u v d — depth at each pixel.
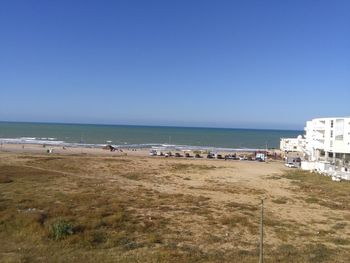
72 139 170.62
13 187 46.31
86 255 21.25
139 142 169.62
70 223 27.84
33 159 80.19
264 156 102.69
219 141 199.38
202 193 46.84
